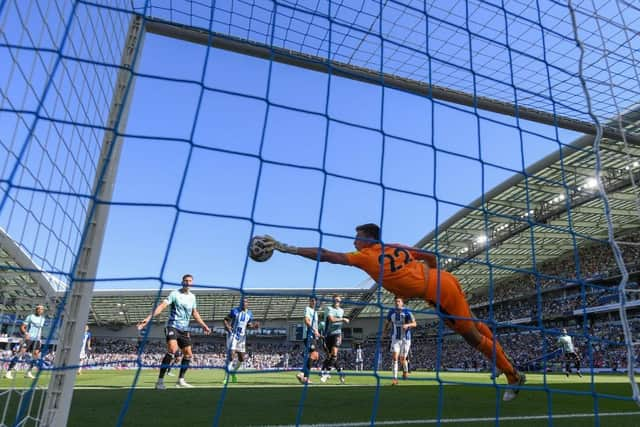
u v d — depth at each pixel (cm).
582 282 285
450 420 374
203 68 226
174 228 191
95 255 290
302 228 227
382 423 352
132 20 374
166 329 672
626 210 3688
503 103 634
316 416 387
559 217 3681
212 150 213
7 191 160
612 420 384
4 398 386
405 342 989
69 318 276
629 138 693
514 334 4403
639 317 3453
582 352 3234
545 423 363
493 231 4294
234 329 841
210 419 363
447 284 381
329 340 889
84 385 692
